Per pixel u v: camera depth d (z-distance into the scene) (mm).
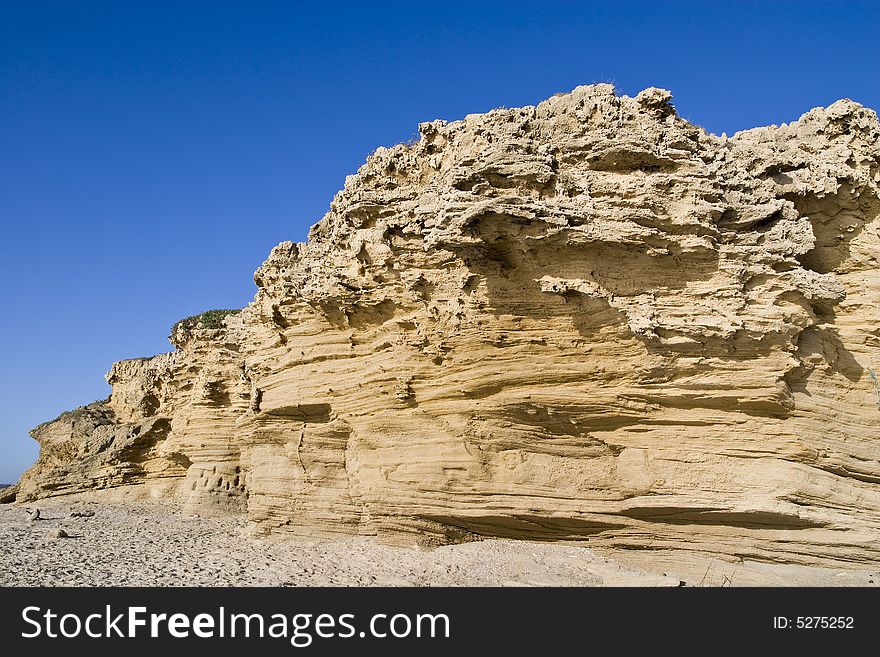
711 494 16406
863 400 17344
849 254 18766
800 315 16594
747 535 16328
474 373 17906
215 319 37906
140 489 33219
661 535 16891
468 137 19062
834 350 17547
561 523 17469
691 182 17062
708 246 16609
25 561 16141
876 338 17859
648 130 17734
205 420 29031
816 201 18734
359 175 21375
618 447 17344
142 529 24031
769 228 17656
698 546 16641
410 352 18969
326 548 19062
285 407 21469
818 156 19188
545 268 17312
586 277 17016
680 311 16672
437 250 18391
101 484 34312
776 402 16250
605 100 18203
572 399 17172
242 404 28531
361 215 20078
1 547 17875
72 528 23547
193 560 17703
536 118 18906
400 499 18453
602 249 16922
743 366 16500
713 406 16781
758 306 16562
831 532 16000
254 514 21891
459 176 17625
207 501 28000
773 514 15891
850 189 18734
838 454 16500
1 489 40125
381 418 19188
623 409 17078
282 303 21969
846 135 19328
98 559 17266
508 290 17688
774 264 16953
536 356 17594
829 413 16750
